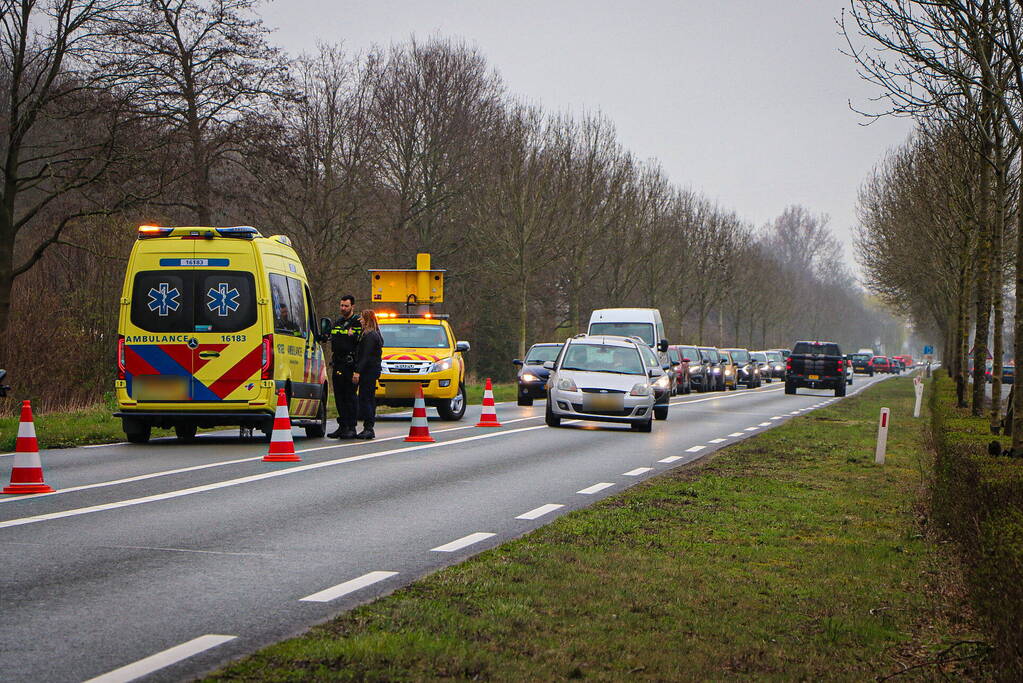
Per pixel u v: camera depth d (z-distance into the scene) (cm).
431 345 6062
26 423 2678
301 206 9919
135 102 7675
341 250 10531
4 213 6794
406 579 1761
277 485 2903
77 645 1338
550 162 12056
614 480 3269
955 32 2966
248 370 3962
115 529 2175
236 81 8738
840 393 12262
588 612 1548
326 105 10606
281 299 4150
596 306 16575
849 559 2053
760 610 1622
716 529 2359
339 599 1611
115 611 1519
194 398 3953
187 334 3959
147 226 3984
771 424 6444
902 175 10075
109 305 6656
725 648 1398
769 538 2269
